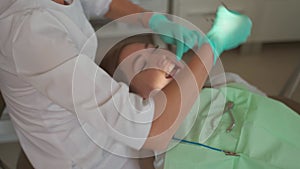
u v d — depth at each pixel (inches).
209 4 76.3
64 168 35.1
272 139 40.2
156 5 76.5
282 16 84.1
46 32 27.4
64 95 27.5
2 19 28.7
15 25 27.5
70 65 26.6
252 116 42.6
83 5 42.6
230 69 84.4
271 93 78.0
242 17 39.5
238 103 45.1
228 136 40.6
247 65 85.7
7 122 54.6
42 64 26.9
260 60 87.3
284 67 85.1
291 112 43.1
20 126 35.1
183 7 77.0
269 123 42.1
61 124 33.4
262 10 82.4
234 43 39.8
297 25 86.0
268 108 43.7
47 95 28.5
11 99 33.6
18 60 27.6
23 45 26.9
